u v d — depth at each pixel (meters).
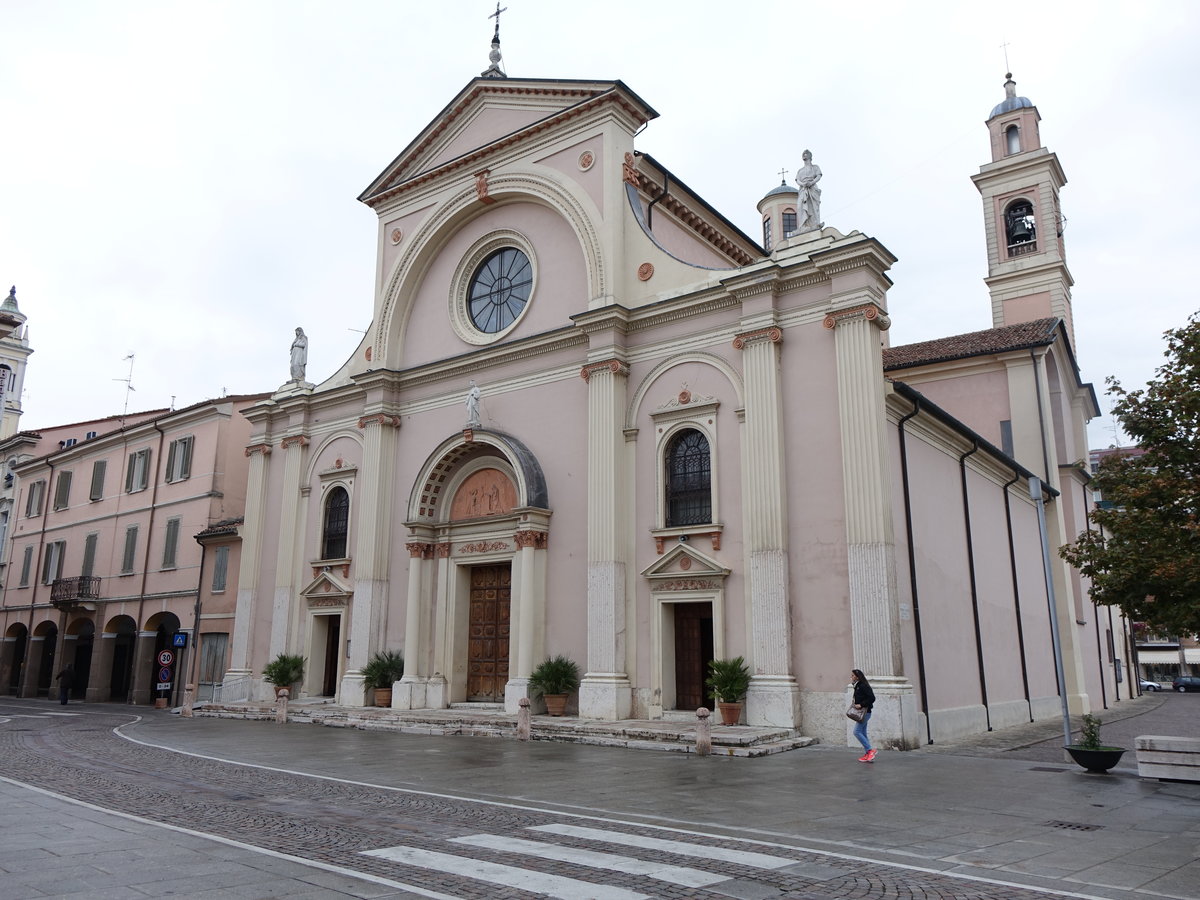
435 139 27.41
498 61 27.28
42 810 9.73
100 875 6.73
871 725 16.36
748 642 18.45
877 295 18.56
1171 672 71.56
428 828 8.84
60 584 39.59
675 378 20.92
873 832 8.80
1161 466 13.27
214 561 33.09
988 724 20.80
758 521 18.58
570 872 7.06
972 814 9.81
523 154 24.94
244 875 6.77
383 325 27.30
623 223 22.78
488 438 23.36
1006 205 39.22
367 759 15.04
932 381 31.36
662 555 20.14
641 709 19.73
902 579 17.78
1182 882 6.94
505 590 23.69
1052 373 32.41
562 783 12.16
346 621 26.08
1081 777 12.65
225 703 27.11
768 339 19.16
